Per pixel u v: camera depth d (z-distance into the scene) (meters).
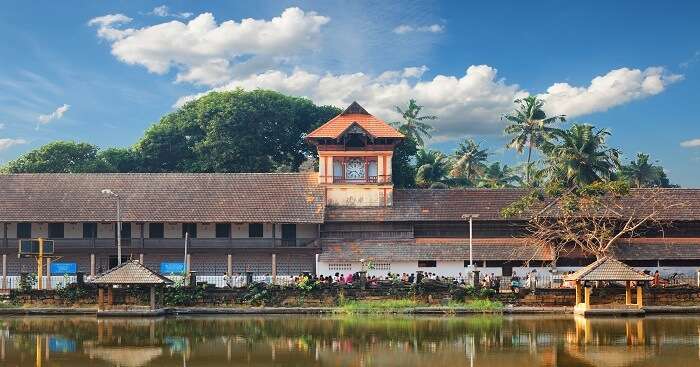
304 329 39.88
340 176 62.31
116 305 47.22
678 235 60.62
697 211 60.59
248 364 29.77
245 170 79.94
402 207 61.53
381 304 48.34
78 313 47.22
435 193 63.03
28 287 49.50
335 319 44.72
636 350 32.31
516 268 58.88
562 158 66.56
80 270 60.12
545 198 61.22
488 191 63.22
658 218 59.38
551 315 46.69
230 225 60.84
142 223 60.38
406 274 55.38
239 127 79.94
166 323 42.78
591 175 66.12
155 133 83.69
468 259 58.50
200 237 61.00
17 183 61.81
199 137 84.38
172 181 62.69
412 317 45.75
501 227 60.62
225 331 39.09
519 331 38.62
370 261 58.41
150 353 32.19
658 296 49.47
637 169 103.44
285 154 86.19
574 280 46.78
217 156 79.19
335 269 58.78
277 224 61.25
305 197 61.50
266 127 81.75
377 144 62.16
